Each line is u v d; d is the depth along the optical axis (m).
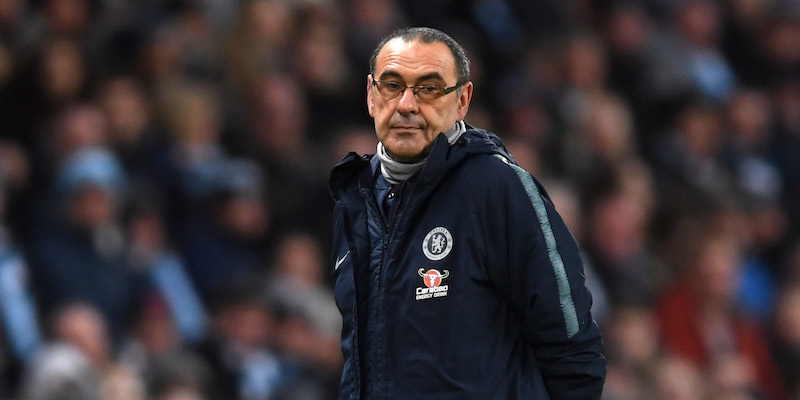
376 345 12.65
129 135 29.27
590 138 37.28
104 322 26.56
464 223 12.60
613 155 37.38
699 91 43.00
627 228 35.72
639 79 42.06
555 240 12.69
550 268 12.60
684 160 40.62
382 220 12.95
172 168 29.61
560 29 41.09
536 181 12.83
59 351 24.06
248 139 31.67
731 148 42.78
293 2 34.03
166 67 30.92
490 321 12.66
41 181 27.61
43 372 23.72
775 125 45.41
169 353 26.64
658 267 35.97
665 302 35.66
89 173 26.92
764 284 40.16
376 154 13.30
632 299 34.62
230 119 31.80
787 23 47.50
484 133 13.09
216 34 33.59
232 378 27.50
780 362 38.09
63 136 27.48
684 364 34.31
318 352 29.22
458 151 12.75
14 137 28.42
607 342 32.56
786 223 43.34
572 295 12.70
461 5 38.91
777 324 38.72
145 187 28.91
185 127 30.09
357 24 35.66
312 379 29.02
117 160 28.94
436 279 12.51
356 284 12.82
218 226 29.81
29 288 26.33
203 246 29.33
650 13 43.97
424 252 12.59
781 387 37.75
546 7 41.09
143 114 29.91
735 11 47.00
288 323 28.94
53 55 28.72
